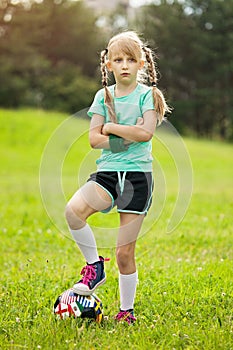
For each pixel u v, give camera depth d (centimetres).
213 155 4862
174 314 831
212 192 2747
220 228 1672
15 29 9388
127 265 802
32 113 5425
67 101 9319
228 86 9425
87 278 789
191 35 9144
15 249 1418
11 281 1048
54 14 9756
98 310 802
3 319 810
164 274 1080
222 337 719
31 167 4019
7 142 4706
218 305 876
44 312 838
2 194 2594
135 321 801
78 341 712
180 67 9369
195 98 9588
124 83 792
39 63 9262
